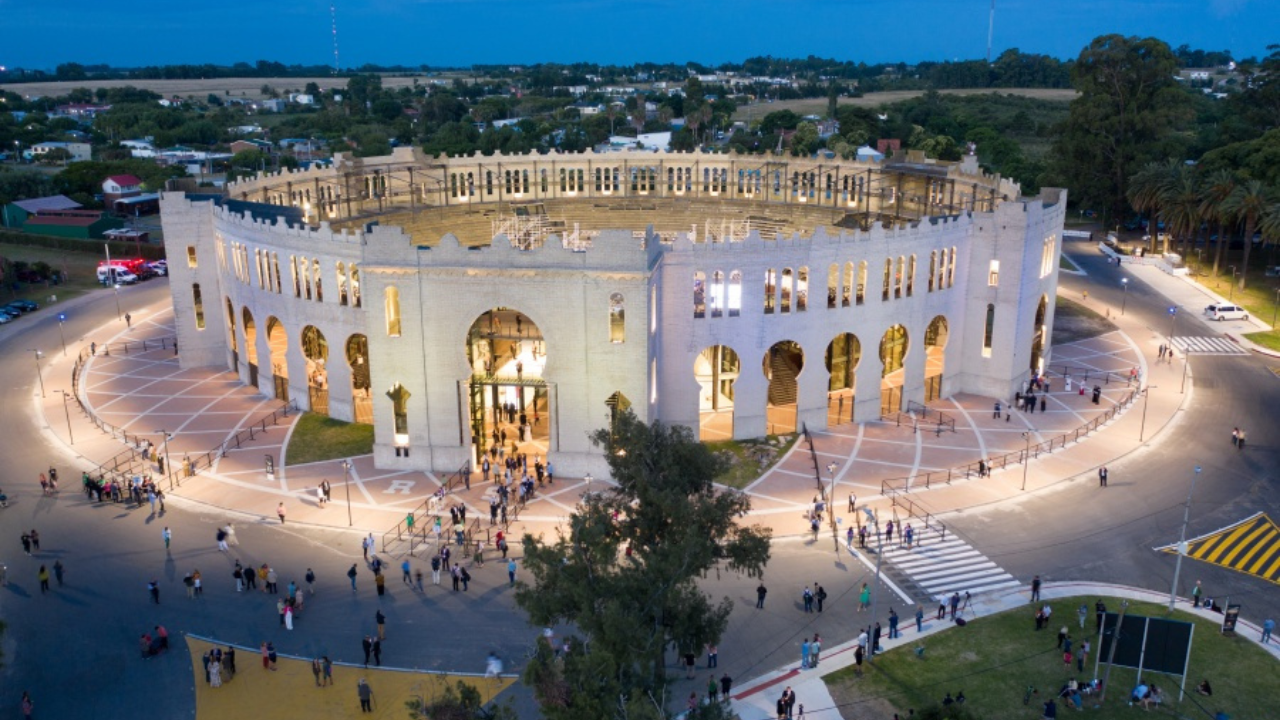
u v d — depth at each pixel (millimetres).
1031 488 71125
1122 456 76938
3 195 180625
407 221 107625
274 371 91500
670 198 122000
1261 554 61906
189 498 70188
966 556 61688
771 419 84812
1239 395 91188
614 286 68438
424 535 63812
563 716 37312
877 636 51719
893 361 96375
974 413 86125
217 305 99125
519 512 67750
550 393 71938
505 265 69312
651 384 72750
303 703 48188
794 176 119250
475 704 38969
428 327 71625
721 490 70562
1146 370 98688
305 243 81250
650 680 40656
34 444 80375
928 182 109125
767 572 59875
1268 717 46656
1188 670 50281
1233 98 174375
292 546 63344
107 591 58188
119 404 89312
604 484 72000
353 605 56688
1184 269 139875
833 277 79188
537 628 54438
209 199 96438
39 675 50344
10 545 63719
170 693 49000
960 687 49031
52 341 110250
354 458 77000
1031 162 199875
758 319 77562
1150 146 162625
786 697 45969
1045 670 50375
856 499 69250
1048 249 92438
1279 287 132250
